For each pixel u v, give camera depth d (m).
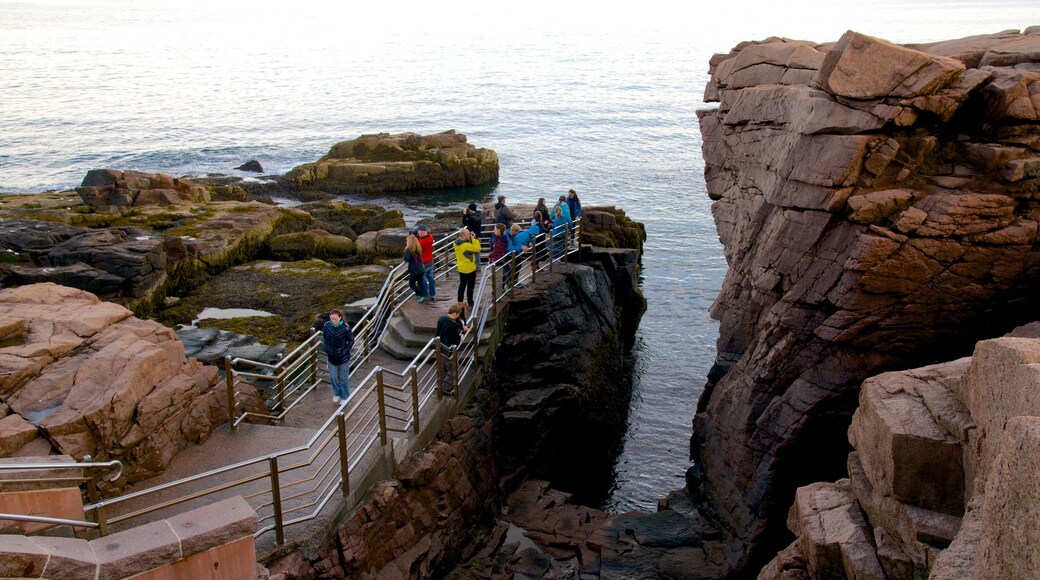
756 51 20.19
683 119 89.31
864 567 9.48
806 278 15.84
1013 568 5.68
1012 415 7.64
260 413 15.05
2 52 169.12
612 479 22.62
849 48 14.89
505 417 19.33
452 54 176.88
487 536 16.78
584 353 23.16
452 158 57.19
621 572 16.27
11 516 7.64
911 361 15.74
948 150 15.43
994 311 15.23
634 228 34.69
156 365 12.80
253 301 24.03
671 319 34.00
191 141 75.25
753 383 17.38
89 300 14.49
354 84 122.62
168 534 8.56
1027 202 14.68
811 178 15.44
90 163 64.44
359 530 12.66
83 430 11.10
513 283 21.64
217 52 180.50
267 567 11.15
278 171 63.06
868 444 10.44
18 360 11.84
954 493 9.23
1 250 24.42
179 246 26.36
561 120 89.12
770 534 16.69
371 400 16.39
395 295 20.77
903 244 14.55
